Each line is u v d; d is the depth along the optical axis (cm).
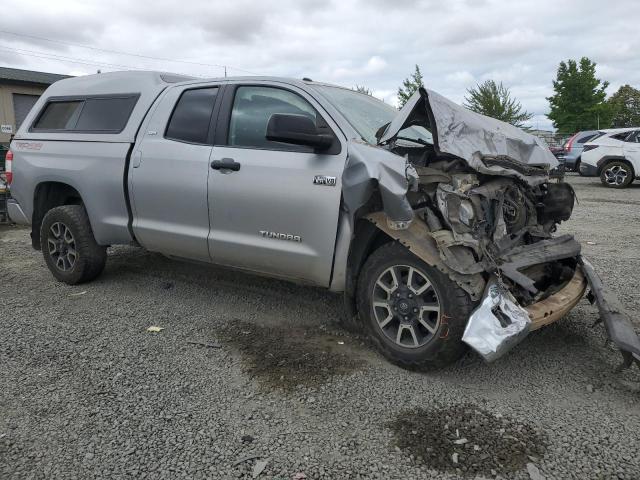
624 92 6172
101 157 505
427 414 313
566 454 276
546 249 385
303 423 304
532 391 340
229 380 353
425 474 262
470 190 357
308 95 409
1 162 1202
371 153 347
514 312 330
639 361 329
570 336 423
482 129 390
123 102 519
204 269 610
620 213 1032
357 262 388
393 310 366
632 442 286
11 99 2355
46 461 271
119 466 267
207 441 287
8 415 311
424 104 377
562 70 4344
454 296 334
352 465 269
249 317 464
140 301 506
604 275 586
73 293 531
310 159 389
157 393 336
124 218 500
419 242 345
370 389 341
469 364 376
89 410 316
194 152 450
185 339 418
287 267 411
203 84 469
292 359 382
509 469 265
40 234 572
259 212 411
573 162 1784
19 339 416
